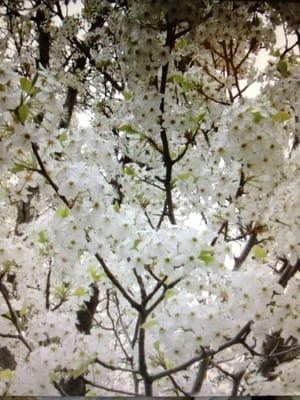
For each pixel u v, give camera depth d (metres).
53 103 0.46
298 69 0.58
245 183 0.58
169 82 0.60
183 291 0.57
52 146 0.52
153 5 0.54
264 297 0.54
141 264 0.52
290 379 0.61
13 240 0.61
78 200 0.50
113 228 0.52
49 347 0.59
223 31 0.60
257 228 0.59
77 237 0.51
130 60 0.56
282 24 0.59
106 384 0.62
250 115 0.51
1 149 0.47
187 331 0.55
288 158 0.58
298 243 0.54
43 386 0.59
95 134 0.57
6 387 0.59
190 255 0.51
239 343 0.58
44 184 0.52
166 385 0.62
